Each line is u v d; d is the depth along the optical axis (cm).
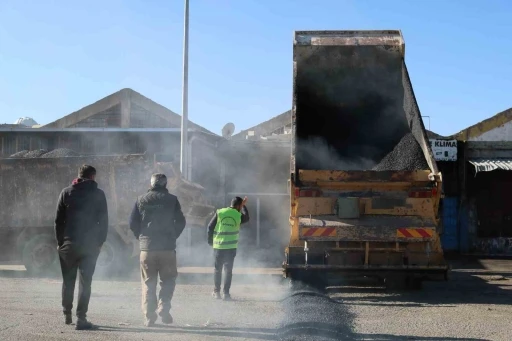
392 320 865
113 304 986
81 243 760
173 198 794
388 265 1068
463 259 2177
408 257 1067
